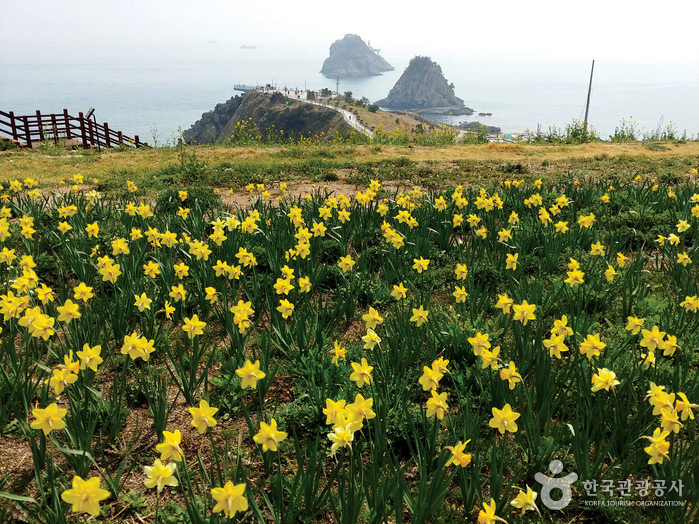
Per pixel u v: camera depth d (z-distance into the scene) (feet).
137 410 12.82
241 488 6.98
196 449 11.47
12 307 12.99
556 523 9.55
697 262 20.02
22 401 11.65
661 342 11.49
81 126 67.15
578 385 11.32
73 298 17.61
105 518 9.59
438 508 9.45
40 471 9.92
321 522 9.57
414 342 14.24
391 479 9.36
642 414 10.71
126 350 11.22
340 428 8.48
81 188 37.29
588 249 22.79
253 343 15.79
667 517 9.10
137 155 56.03
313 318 15.53
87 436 10.12
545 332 15.38
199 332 12.57
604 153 55.62
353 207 27.25
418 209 25.85
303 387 13.32
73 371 10.14
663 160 46.60
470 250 22.82
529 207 28.17
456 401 12.98
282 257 20.39
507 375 10.68
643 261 19.38
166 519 9.21
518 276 19.39
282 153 56.44
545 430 11.12
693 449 9.71
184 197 29.25
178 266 16.92
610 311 17.20
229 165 46.16
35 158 54.13
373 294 18.40
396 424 11.35
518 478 9.82
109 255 21.18
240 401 13.06
